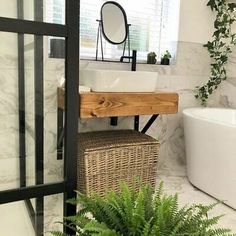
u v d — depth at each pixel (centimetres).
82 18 222
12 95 128
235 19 266
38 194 120
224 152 192
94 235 74
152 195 94
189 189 224
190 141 223
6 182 122
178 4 254
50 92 126
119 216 85
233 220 179
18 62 126
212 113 262
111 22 220
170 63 262
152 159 207
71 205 120
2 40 119
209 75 285
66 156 121
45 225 125
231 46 277
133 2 244
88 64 221
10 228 122
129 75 184
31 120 130
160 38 265
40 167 127
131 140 202
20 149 130
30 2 112
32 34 109
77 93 119
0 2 108
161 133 268
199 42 271
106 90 178
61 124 123
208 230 82
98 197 95
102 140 199
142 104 188
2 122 127
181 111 275
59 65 121
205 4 266
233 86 280
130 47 250
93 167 181
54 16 112
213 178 205
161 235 76
